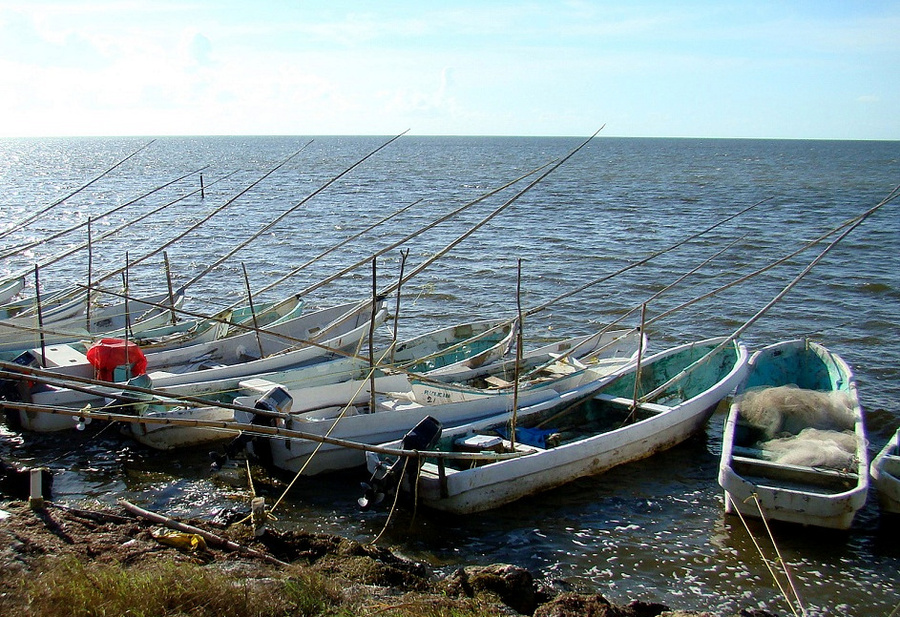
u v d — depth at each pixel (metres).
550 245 37.59
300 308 20.16
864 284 28.31
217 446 14.34
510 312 25.08
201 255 35.03
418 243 38.34
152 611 6.98
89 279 17.36
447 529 11.42
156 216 49.84
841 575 10.38
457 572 9.28
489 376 15.88
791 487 11.64
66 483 12.61
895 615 9.48
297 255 35.19
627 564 10.57
